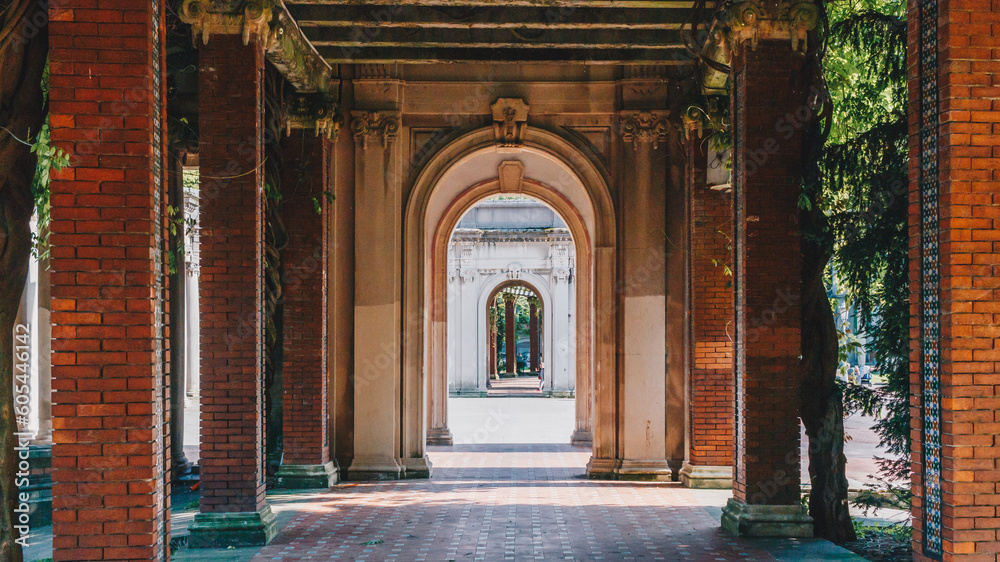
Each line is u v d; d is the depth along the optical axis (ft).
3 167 18.58
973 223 15.94
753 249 24.68
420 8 31.86
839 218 25.09
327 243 36.63
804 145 24.70
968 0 16.01
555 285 91.09
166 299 17.78
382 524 27.25
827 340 25.70
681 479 35.88
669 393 37.35
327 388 36.68
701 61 32.60
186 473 38.40
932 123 16.56
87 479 16.39
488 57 37.01
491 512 29.37
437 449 50.60
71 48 16.58
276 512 29.32
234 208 24.70
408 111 38.42
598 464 37.91
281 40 26.86
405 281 38.37
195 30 24.63
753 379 24.63
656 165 37.68
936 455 16.25
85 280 16.51
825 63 27.07
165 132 17.98
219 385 24.54
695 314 34.76
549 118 38.47
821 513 25.52
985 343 15.88
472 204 50.90
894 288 24.13
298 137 35.12
